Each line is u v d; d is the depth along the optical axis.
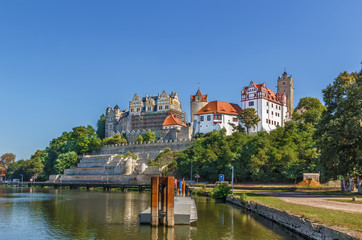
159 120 192.25
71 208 58.50
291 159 100.12
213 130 140.50
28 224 41.62
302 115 130.50
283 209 36.03
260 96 148.88
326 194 62.28
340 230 22.95
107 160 146.25
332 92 63.62
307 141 109.62
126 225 39.91
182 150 138.00
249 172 109.25
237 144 118.06
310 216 29.62
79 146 176.38
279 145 113.06
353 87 58.38
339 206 38.22
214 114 150.25
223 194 69.75
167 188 37.03
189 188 92.19
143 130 181.00
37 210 55.69
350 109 57.75
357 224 25.20
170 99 193.88
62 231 37.03
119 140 176.88
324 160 58.12
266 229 35.75
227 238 31.94
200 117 154.62
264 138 114.75
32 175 179.25
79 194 98.12
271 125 152.38
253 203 48.34
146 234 34.19
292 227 32.09
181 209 44.50
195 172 120.00
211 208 54.81
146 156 152.50
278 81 198.88
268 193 67.81
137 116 198.62
